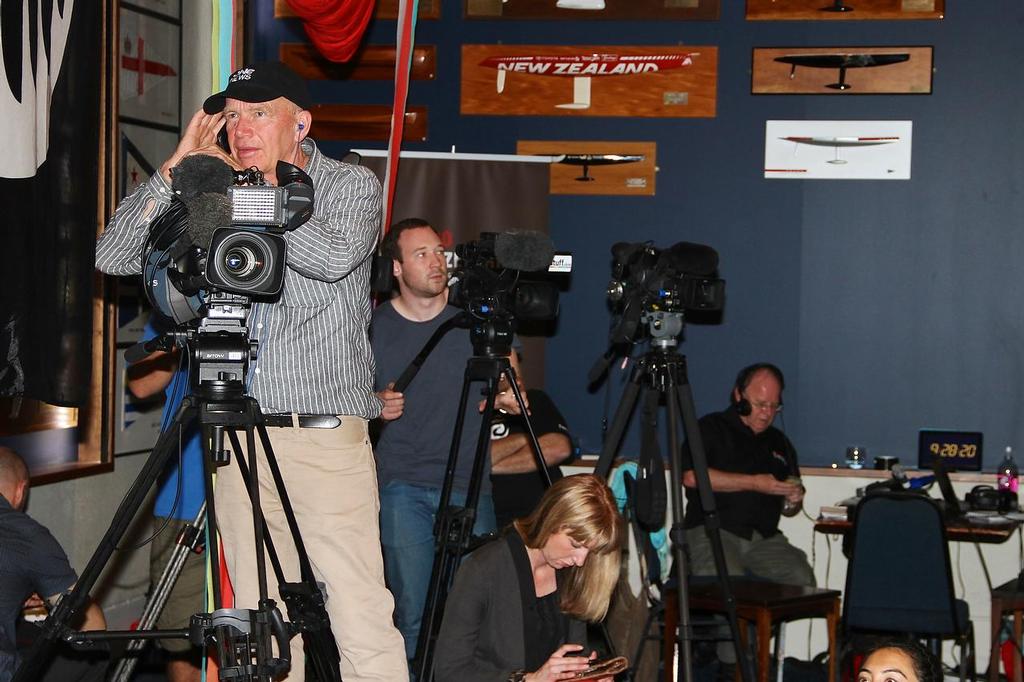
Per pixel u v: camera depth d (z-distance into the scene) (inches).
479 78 229.3
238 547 106.7
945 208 221.5
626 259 148.7
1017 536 215.5
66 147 139.6
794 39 223.6
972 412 221.3
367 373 112.5
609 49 226.8
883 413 223.1
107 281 189.3
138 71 199.2
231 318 92.7
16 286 129.9
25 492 132.1
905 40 221.3
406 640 162.1
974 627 217.3
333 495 106.4
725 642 194.1
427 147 230.8
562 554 117.9
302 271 100.3
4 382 129.1
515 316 144.9
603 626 128.6
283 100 104.1
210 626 96.4
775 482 203.6
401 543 162.1
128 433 203.5
